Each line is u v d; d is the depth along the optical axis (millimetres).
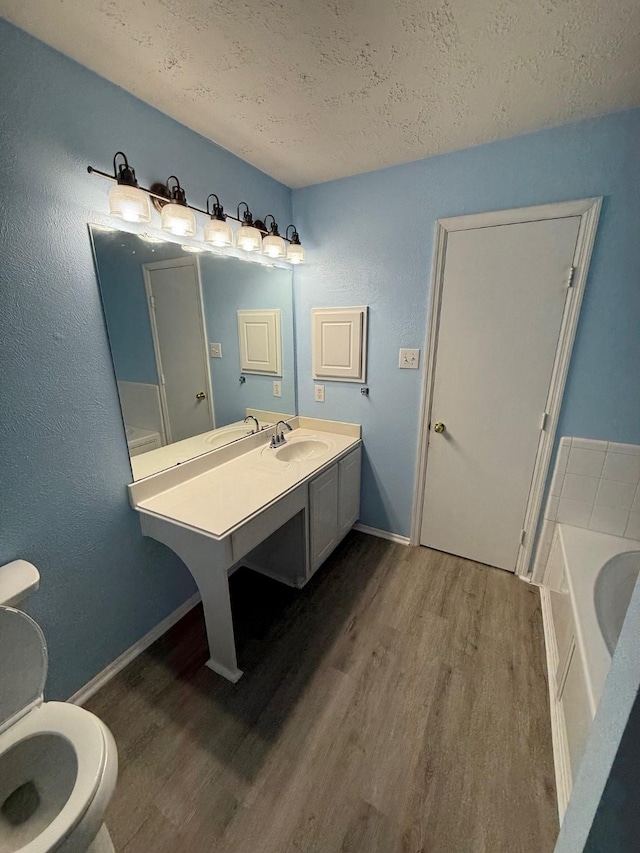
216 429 1992
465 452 2143
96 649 1495
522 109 1444
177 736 1321
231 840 1049
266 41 1102
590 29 1040
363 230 2111
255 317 2141
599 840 633
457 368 2045
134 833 1069
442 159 1818
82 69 1193
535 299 1778
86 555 1420
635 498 1756
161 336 1617
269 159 1871
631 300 1594
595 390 1745
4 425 1140
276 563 2090
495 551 2205
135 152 1391
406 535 2482
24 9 974
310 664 1600
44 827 957
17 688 1041
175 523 1425
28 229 1123
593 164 1543
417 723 1354
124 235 1408
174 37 1084
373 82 1286
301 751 1267
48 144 1140
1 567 1175
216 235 1565
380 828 1067
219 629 1494
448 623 1813
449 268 1931
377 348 2252
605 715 671
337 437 2445
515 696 1452
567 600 1487
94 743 948
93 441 1391
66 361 1273
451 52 1141
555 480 1914
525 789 1155
